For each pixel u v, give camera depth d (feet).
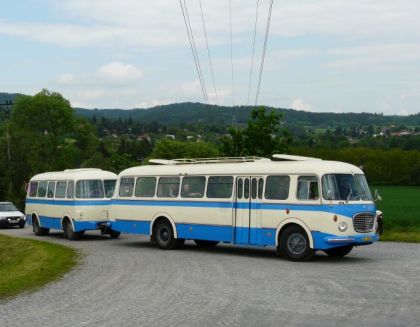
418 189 299.58
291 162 65.98
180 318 35.19
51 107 316.19
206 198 73.77
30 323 34.86
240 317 35.17
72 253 73.61
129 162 319.47
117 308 38.63
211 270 56.18
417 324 32.65
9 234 114.52
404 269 54.75
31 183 112.16
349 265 58.70
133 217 83.61
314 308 37.52
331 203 61.46
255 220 67.82
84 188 96.68
